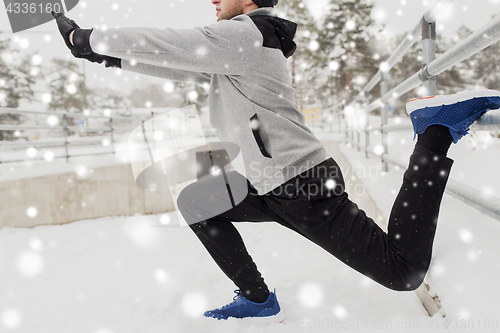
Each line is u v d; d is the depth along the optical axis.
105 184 4.13
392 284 0.91
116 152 5.10
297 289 1.47
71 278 1.98
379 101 2.63
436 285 0.98
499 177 1.50
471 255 0.97
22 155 5.45
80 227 3.55
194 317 1.20
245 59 0.89
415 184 0.92
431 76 1.55
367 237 0.91
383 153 2.56
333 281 1.52
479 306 0.78
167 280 1.81
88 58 1.08
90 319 1.38
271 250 2.22
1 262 2.34
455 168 1.89
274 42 0.94
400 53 2.11
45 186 3.64
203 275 1.84
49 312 1.48
